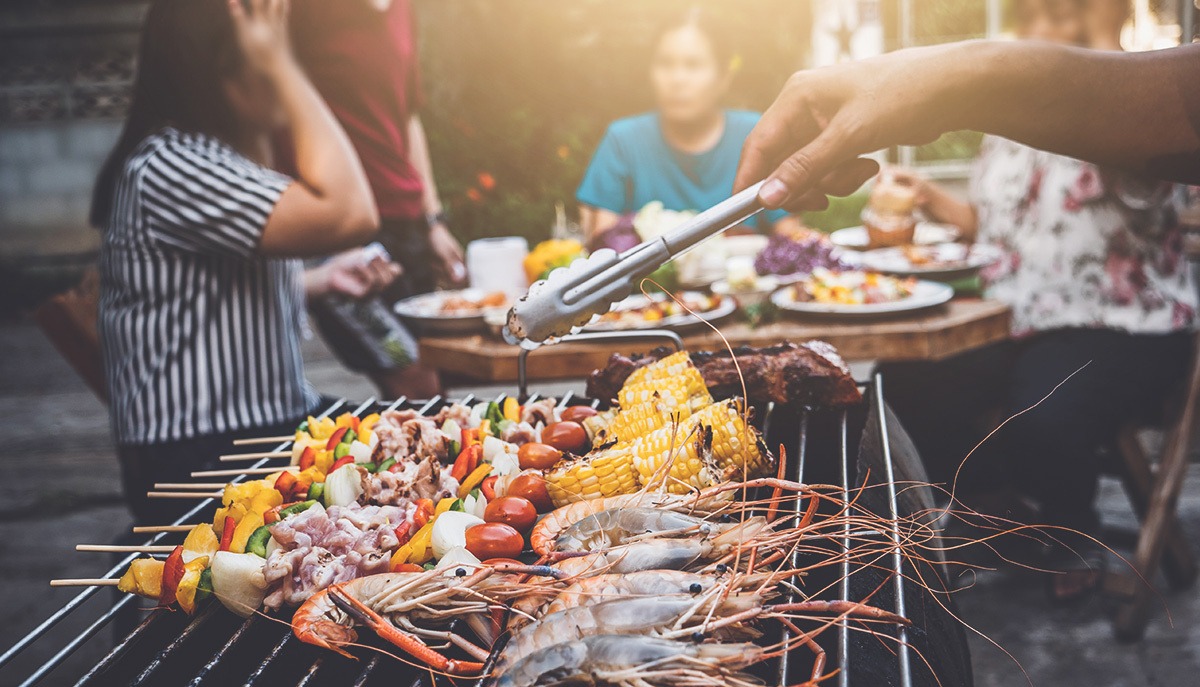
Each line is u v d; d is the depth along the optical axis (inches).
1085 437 133.6
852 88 65.5
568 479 70.3
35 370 314.7
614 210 194.1
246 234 106.0
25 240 428.1
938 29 312.0
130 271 108.3
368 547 63.6
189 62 104.6
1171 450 131.2
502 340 136.7
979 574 148.3
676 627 51.2
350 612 55.7
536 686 48.5
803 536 56.6
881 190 167.3
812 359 85.7
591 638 49.1
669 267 146.0
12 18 413.7
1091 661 126.8
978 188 159.6
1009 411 138.2
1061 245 141.2
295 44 160.7
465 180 326.3
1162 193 136.1
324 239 107.5
